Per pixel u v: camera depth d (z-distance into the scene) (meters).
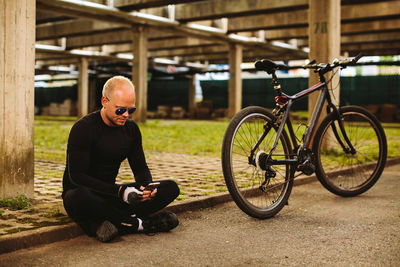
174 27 21.05
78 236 2.87
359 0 15.25
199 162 6.71
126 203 2.96
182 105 38.94
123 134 2.92
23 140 3.71
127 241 2.79
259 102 34.41
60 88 43.47
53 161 6.50
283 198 3.60
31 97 3.76
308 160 3.77
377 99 30.44
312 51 7.75
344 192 4.24
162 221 2.97
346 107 4.30
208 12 18.30
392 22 20.06
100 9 16.75
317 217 3.48
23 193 3.65
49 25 23.12
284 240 2.84
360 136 4.70
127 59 31.44
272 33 23.59
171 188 3.02
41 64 36.31
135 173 3.09
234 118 3.35
